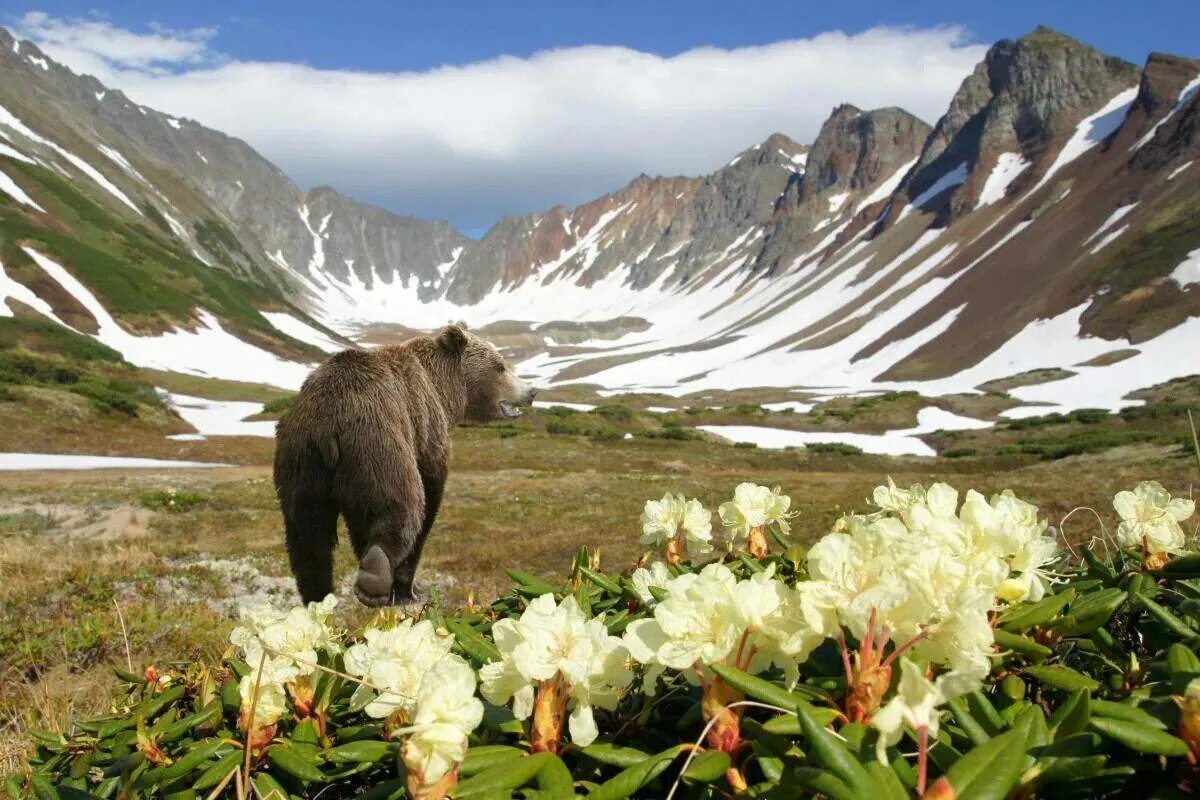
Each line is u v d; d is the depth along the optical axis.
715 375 105.00
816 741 1.08
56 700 5.59
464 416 6.92
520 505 22.23
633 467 37.38
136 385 44.22
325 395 5.39
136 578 10.86
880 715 1.07
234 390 57.53
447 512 20.64
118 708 2.42
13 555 11.68
